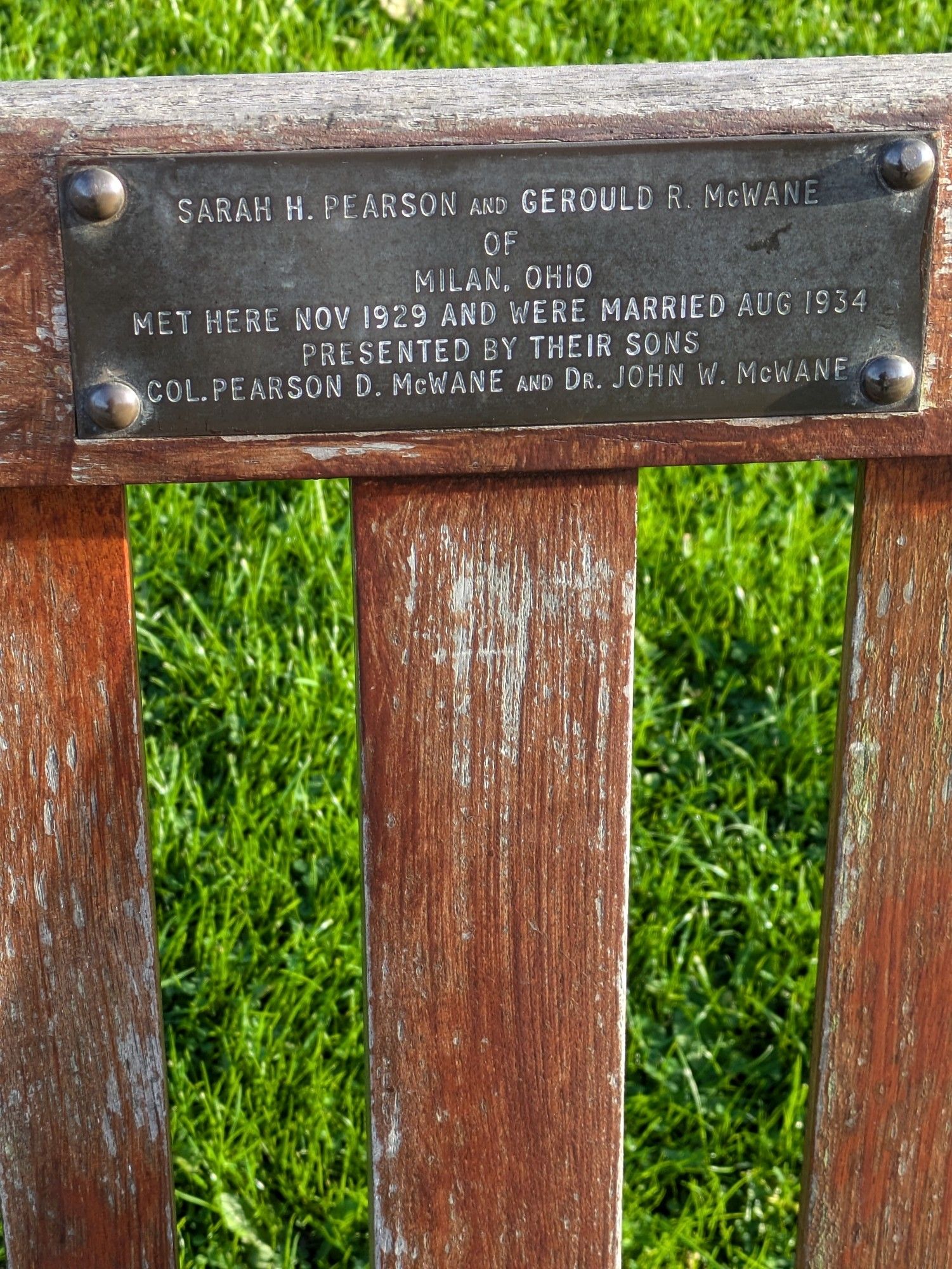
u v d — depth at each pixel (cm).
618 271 97
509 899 114
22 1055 114
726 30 273
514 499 104
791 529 221
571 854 113
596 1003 117
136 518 217
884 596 110
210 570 218
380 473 100
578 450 101
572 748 110
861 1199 125
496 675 108
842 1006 120
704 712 208
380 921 114
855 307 100
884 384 101
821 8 276
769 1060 181
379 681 108
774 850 193
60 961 112
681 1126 176
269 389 98
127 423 97
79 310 95
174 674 204
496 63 262
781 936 187
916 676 112
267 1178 169
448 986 115
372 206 95
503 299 97
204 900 181
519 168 95
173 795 191
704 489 229
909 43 273
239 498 222
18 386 97
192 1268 163
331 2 268
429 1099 118
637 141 95
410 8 271
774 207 97
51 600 104
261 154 93
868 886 117
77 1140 117
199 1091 172
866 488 107
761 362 100
